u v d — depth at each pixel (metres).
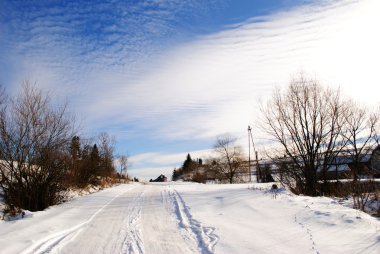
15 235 8.50
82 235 8.81
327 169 18.00
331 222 8.17
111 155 38.16
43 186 13.74
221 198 15.42
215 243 7.64
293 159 18.62
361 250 6.11
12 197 12.76
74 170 20.52
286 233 7.88
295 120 18.48
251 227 8.93
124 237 8.53
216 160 56.78
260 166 36.31
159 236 8.59
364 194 12.95
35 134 13.73
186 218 11.13
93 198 17.88
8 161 12.97
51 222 10.35
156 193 21.23
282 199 12.09
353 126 17.77
